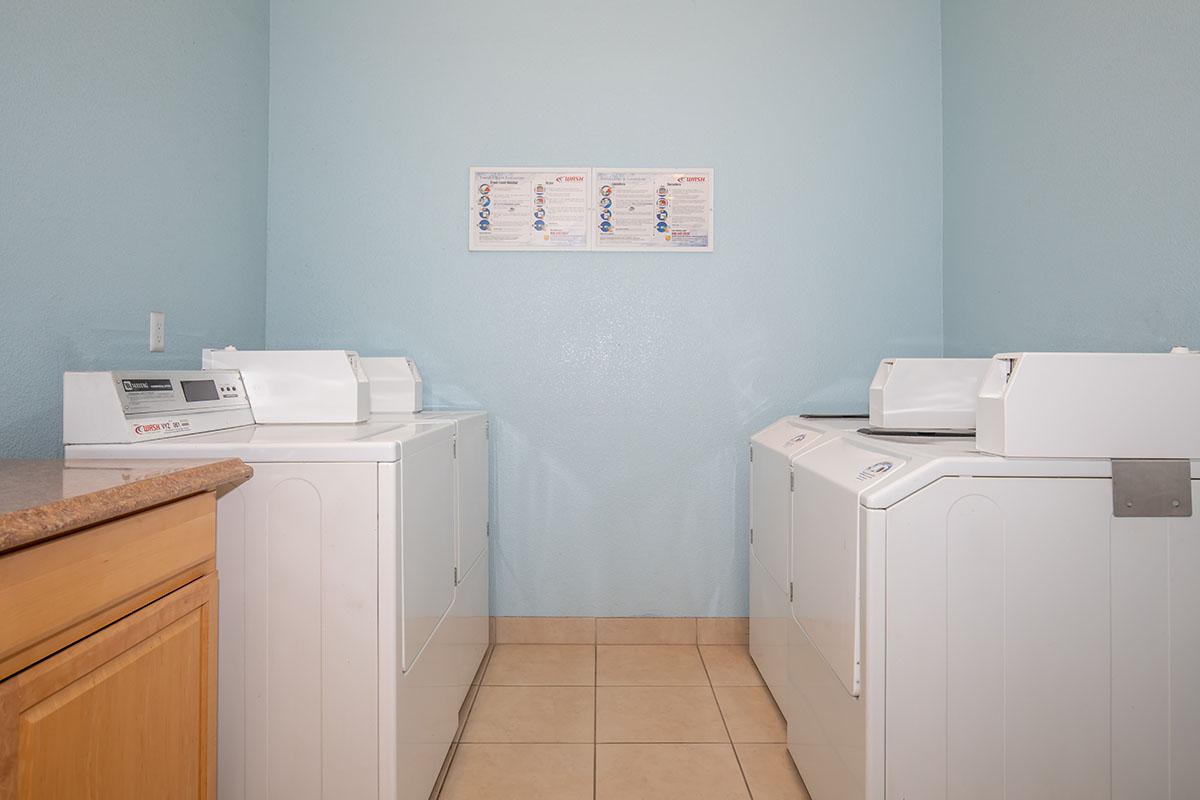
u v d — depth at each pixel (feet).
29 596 2.50
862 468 4.68
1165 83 4.99
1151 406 4.04
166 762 3.36
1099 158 5.67
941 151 8.35
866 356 8.36
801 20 8.31
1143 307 5.21
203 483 3.59
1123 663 4.02
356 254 8.37
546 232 8.34
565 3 8.32
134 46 5.84
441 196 8.36
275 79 8.31
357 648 4.41
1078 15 5.90
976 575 4.03
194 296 6.78
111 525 2.93
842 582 4.51
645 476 8.43
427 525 5.28
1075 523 4.02
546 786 5.66
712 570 8.46
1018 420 4.03
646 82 8.30
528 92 8.32
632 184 8.32
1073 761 4.02
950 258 8.16
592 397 8.41
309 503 4.42
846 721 4.42
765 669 7.11
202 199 6.91
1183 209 4.84
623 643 8.49
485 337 8.40
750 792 5.59
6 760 2.40
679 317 8.37
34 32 4.80
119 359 5.69
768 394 8.38
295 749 4.43
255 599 4.43
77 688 2.75
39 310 4.89
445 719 5.88
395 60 8.33
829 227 8.34
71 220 5.16
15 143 4.66
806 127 8.33
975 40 7.57
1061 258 6.16
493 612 8.51
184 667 3.50
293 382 6.13
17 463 3.90
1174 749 4.01
